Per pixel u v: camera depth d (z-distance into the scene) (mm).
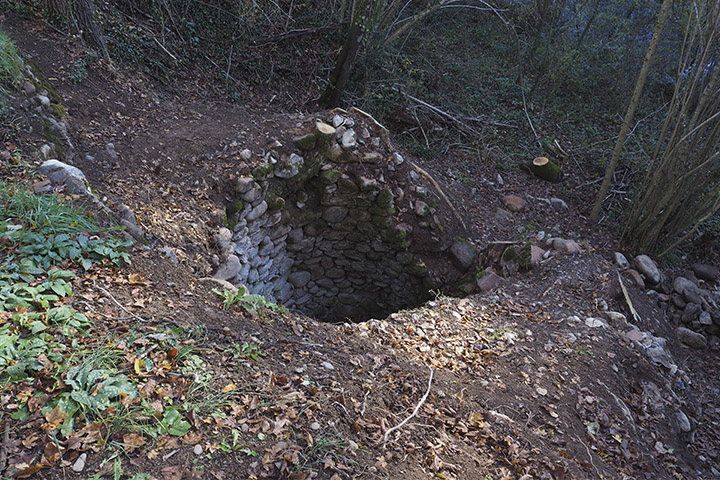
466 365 4438
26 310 2965
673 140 6816
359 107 8969
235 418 2750
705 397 5418
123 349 2924
